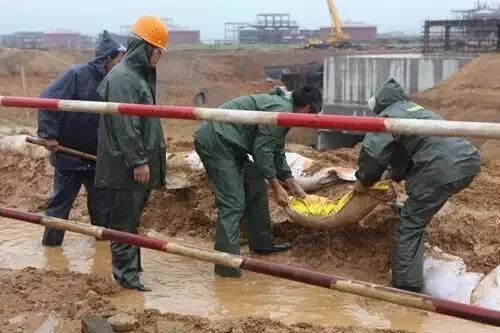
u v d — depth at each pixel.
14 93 38.91
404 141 5.24
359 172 5.43
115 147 5.14
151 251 6.74
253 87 45.75
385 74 31.03
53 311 4.59
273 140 5.70
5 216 4.71
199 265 6.30
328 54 50.59
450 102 28.27
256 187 6.35
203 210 7.24
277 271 3.49
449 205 6.04
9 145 9.50
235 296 5.47
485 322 2.95
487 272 5.37
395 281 5.35
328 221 5.75
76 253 6.73
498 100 27.25
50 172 8.84
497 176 7.61
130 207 5.32
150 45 5.20
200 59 48.47
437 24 40.91
